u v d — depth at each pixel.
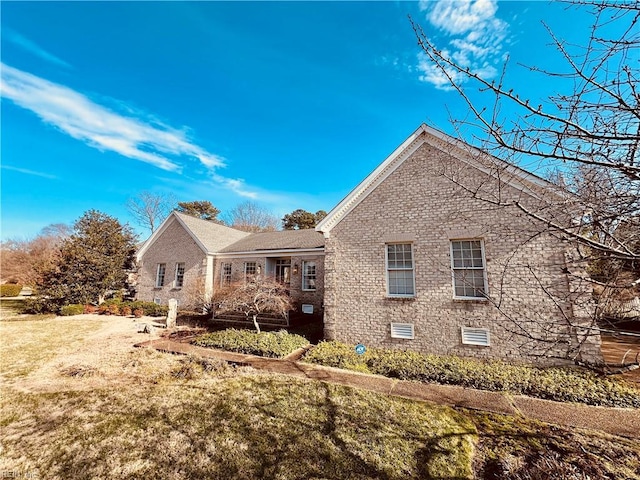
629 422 4.94
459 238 8.82
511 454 4.07
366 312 9.75
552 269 7.63
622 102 2.02
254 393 6.18
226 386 6.58
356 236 10.31
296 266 16.70
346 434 4.60
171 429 4.77
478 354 8.13
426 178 9.53
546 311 7.53
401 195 9.83
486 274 8.37
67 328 13.79
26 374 7.46
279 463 3.91
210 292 17.42
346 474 3.68
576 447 4.21
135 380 6.99
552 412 5.33
